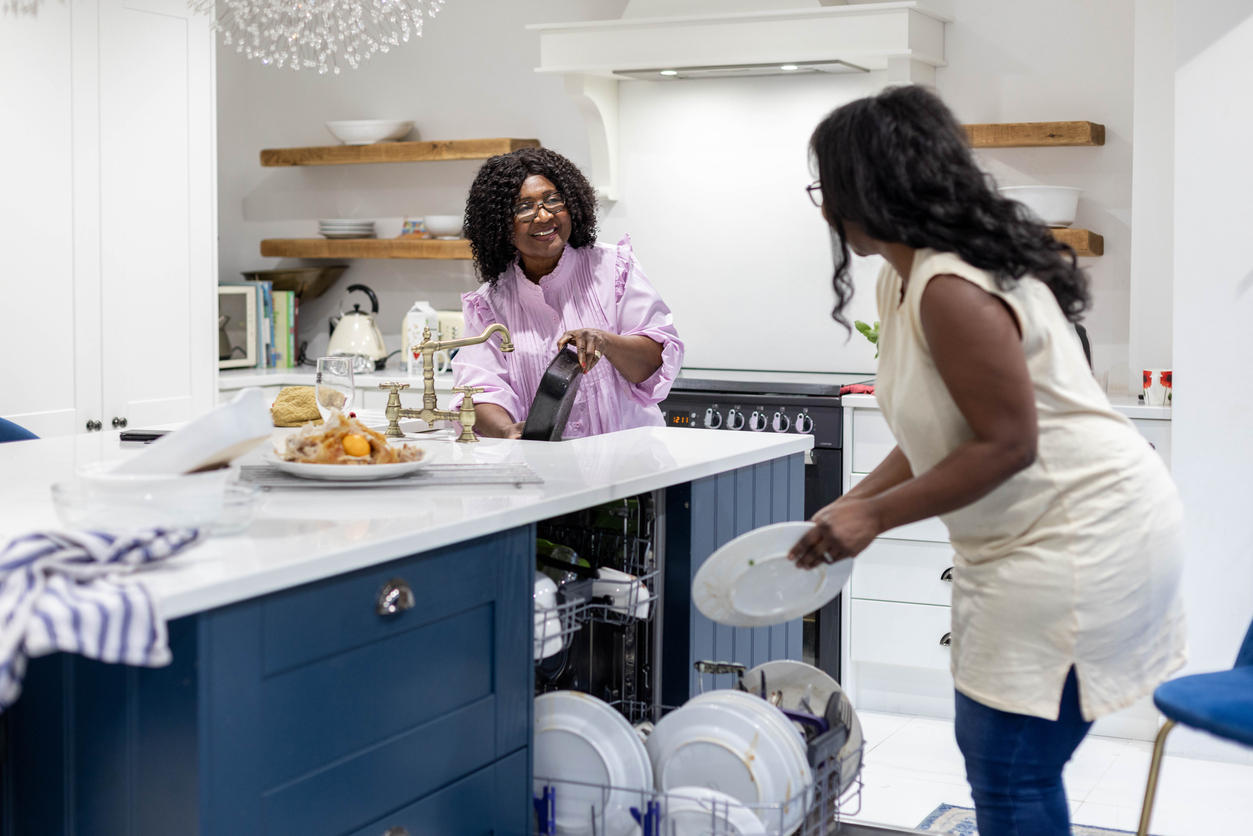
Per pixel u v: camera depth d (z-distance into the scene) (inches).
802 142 159.6
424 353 95.4
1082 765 124.4
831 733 68.6
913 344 57.9
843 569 67.4
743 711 65.6
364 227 184.7
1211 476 119.4
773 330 164.1
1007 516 58.9
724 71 154.0
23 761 51.3
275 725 49.6
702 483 79.1
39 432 136.6
